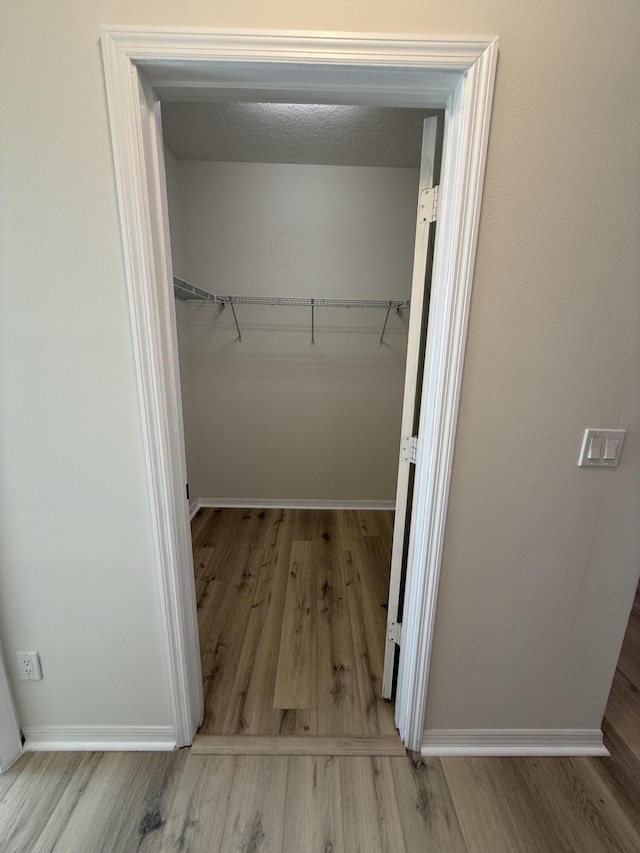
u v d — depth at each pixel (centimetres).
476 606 118
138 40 81
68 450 105
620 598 119
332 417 305
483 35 82
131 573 115
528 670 124
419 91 90
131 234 90
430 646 120
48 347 98
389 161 254
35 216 90
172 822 110
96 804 114
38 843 105
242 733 135
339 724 139
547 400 102
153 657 122
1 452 104
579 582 117
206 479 320
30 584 115
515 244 93
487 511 110
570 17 82
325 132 216
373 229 274
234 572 233
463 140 86
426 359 106
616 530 113
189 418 296
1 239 91
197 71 86
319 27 81
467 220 90
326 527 292
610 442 105
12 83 83
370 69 84
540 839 108
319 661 168
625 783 123
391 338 291
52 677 123
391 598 138
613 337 99
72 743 129
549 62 84
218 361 294
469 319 96
